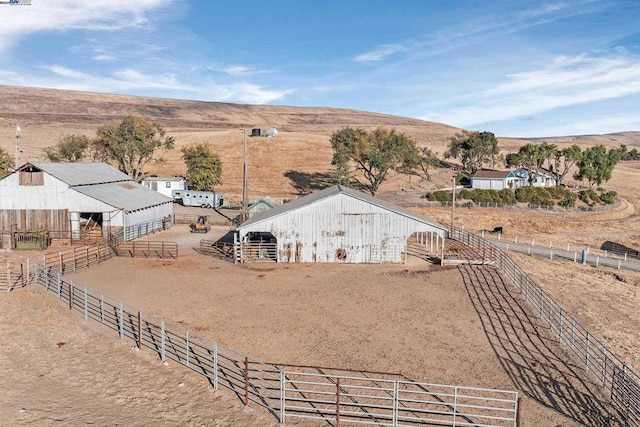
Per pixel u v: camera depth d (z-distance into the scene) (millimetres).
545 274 39250
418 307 27281
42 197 44875
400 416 16359
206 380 18484
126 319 24578
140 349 20922
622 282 40219
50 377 18344
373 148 90312
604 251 56000
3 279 30719
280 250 37875
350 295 29406
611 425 16156
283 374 16141
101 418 15695
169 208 57875
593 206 85688
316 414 16438
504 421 16203
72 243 44156
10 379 18047
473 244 46562
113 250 40656
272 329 23781
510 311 26859
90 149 99938
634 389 17766
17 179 44812
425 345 22156
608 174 109812
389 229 37625
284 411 16375
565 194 91812
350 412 16531
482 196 83875
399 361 20484
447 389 18312
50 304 26016
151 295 28984
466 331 23891
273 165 112438
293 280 32781
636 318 28969
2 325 23000
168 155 117250
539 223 72688
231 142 130375
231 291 30062
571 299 31797
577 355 21594
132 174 89438
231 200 84812
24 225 45094
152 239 48531
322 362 20266
